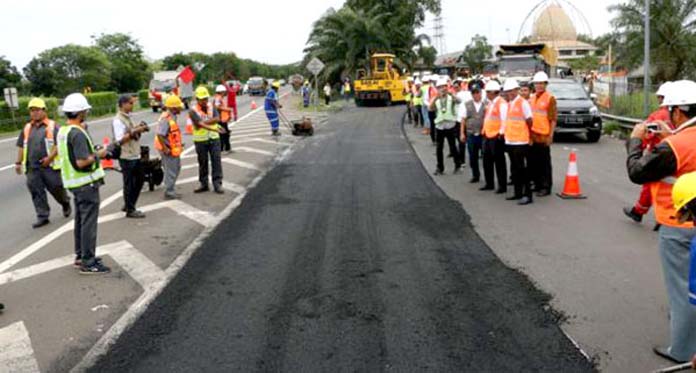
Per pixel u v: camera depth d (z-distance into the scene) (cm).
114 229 876
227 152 1720
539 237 784
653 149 440
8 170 1581
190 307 574
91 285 647
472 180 1177
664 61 4047
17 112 2966
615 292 588
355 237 801
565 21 6266
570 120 1784
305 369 451
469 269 661
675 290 443
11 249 811
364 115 3142
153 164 1149
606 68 4816
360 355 470
